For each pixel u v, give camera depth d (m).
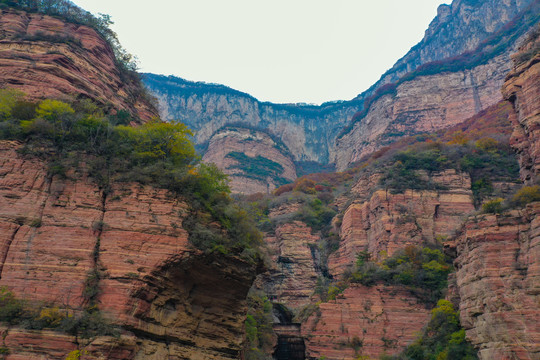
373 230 91.12
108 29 56.69
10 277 32.19
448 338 51.56
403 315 68.00
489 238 41.66
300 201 118.31
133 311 33.16
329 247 103.12
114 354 31.27
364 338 67.69
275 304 86.44
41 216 34.53
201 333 39.03
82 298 32.44
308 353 69.69
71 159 37.00
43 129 37.81
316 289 88.81
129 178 37.59
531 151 49.19
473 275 42.16
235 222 41.66
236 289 40.78
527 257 39.09
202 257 37.16
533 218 39.75
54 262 33.19
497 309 39.06
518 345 37.03
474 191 91.06
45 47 46.88
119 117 46.75
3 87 42.62
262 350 66.00
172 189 38.44
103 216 35.78
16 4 51.28
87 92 46.88
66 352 30.14
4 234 33.16
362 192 103.62
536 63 50.78
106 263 34.00
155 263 34.75
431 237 85.62
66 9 54.47
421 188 90.69
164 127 42.66
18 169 35.53
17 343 29.80
